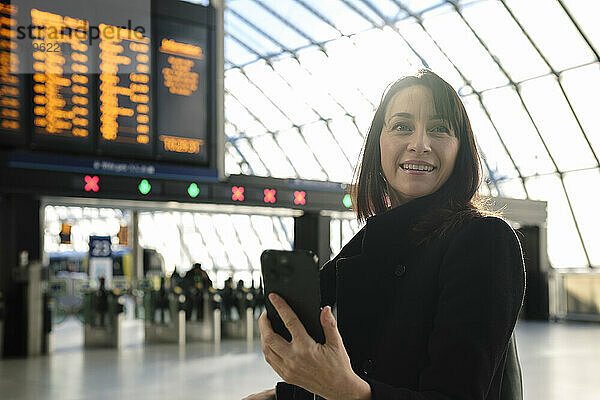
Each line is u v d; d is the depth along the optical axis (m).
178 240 38.09
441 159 1.59
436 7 19.17
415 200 1.56
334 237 20.91
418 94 1.62
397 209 1.55
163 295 13.90
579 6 17.70
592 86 19.58
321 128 25.83
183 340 13.52
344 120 24.77
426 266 1.45
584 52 18.88
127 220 38.44
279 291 1.22
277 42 22.77
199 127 10.43
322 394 1.22
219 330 13.89
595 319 18.38
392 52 21.27
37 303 11.43
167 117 10.13
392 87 1.71
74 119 9.47
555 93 20.38
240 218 34.09
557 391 8.17
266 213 13.41
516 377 1.48
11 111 9.08
